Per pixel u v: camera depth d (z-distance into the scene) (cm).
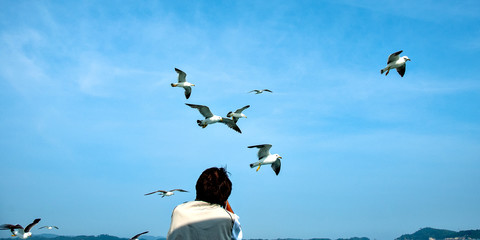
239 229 376
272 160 1647
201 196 385
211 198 383
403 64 1997
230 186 396
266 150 1675
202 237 354
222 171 400
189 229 356
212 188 381
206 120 2336
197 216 362
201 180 387
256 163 1661
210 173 391
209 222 359
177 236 358
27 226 1647
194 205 376
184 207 375
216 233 356
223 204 398
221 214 366
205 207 373
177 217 369
